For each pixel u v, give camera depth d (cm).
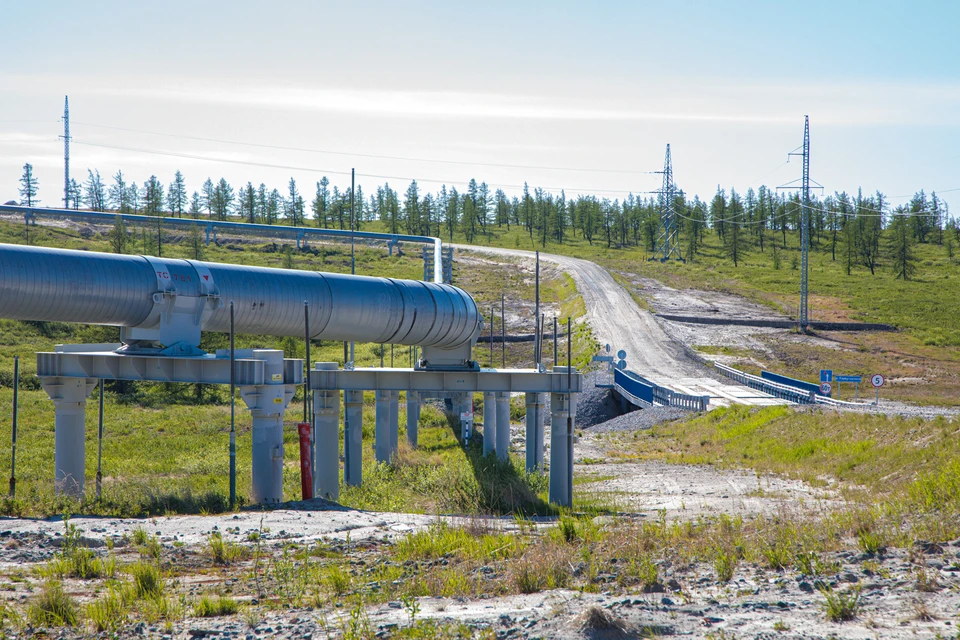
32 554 1678
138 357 2711
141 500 2380
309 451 2684
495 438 4709
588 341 9138
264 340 7844
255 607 1298
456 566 1559
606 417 6825
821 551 1518
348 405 3366
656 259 17688
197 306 2723
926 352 9412
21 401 5691
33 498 2389
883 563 1384
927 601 1145
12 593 1373
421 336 3228
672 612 1148
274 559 1684
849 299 12681
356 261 13562
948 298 12925
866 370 8469
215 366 2659
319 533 1991
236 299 2809
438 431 5466
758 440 4538
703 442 4956
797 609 1152
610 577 1420
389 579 1473
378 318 3092
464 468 3234
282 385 2678
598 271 13862
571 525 1825
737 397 6322
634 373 7275
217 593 1399
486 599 1318
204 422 5316
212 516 2228
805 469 3581
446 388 3300
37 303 2481
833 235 19238
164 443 4600
